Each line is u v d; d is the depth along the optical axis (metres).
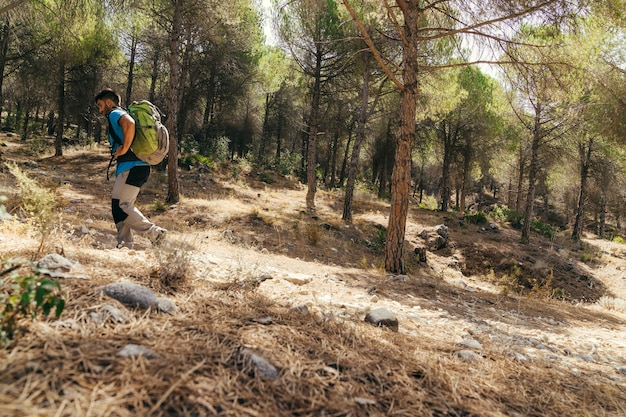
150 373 1.49
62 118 22.92
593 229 46.62
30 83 24.12
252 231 11.68
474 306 5.66
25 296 1.52
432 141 29.44
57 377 1.34
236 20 16.16
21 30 19.50
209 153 27.83
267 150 42.84
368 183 32.97
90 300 2.04
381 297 4.90
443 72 16.17
